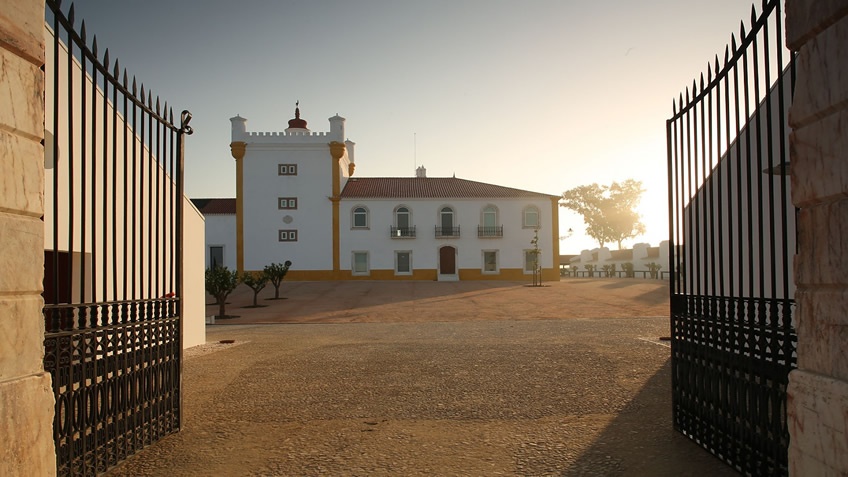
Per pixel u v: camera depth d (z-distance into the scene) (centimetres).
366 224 4769
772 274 412
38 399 320
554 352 1120
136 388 529
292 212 4747
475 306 2589
